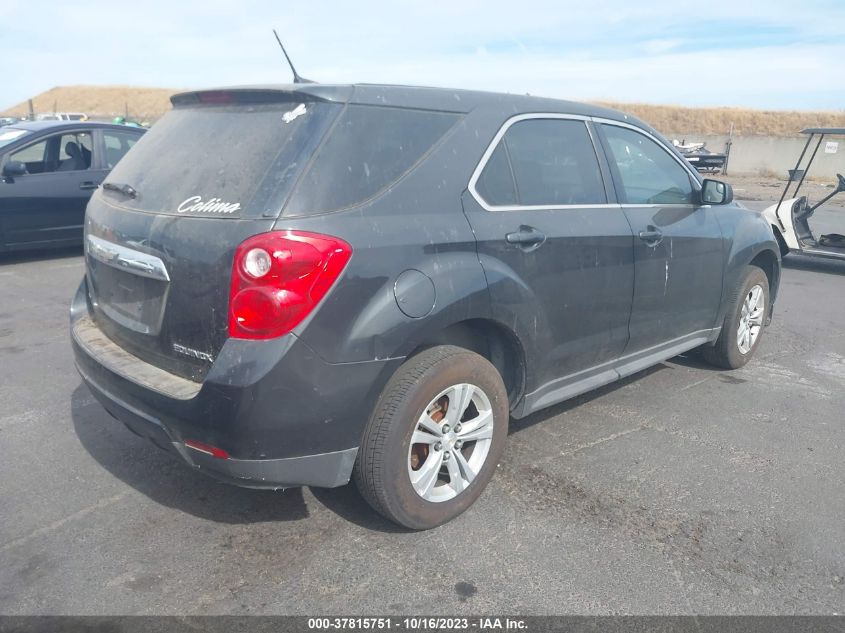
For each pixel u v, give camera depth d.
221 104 3.23
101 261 3.30
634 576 2.91
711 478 3.74
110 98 83.94
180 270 2.80
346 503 3.43
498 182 3.38
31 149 8.85
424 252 2.95
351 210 2.79
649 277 4.17
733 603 2.76
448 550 3.06
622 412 4.61
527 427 4.34
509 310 3.29
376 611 2.68
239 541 3.11
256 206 2.69
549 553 3.05
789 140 30.78
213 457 2.72
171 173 3.12
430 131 3.17
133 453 3.93
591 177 3.94
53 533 3.15
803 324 7.04
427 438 3.09
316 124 2.85
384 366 2.83
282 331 2.61
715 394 4.98
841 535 3.24
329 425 2.76
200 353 2.78
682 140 32.97
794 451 4.10
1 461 3.81
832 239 10.07
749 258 5.16
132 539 3.12
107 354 3.18
